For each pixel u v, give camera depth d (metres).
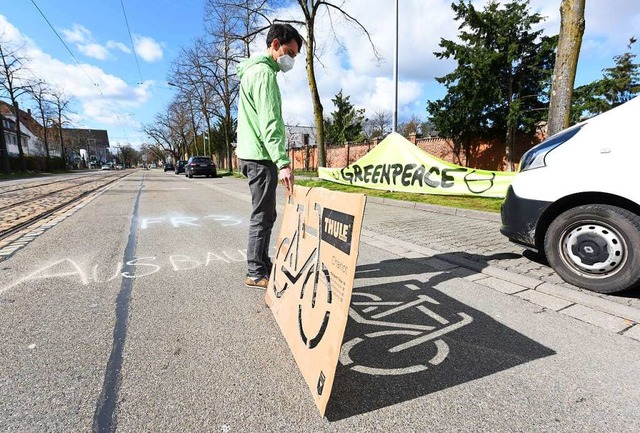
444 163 8.16
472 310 2.58
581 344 2.12
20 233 5.08
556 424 1.48
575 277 2.98
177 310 2.56
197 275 3.34
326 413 1.54
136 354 1.98
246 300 2.75
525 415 1.54
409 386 1.73
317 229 1.97
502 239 4.75
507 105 16.19
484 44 16.72
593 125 2.95
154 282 3.14
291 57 2.64
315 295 1.84
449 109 17.20
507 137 15.99
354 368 1.87
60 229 5.41
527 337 2.20
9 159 31.50
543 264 3.62
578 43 5.91
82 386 1.69
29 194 11.24
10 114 55.47
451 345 2.11
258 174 2.70
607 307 2.61
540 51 15.72
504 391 1.70
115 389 1.67
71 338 2.14
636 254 2.64
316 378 1.59
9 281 3.11
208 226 5.82
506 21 16.00
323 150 13.58
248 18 16.44
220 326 2.33
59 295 2.81
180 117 51.56
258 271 2.94
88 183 18.06
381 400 1.63
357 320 2.42
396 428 1.46
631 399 1.63
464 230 5.36
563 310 2.59
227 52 20.14
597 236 2.84
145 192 12.40
